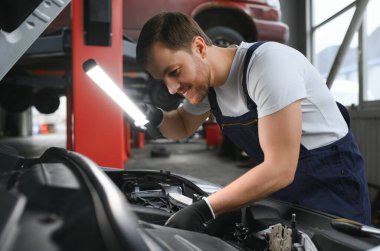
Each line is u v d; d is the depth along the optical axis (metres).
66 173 0.43
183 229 0.63
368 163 3.61
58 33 2.33
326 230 0.66
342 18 4.68
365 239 0.61
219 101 0.92
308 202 0.85
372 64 3.78
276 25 3.35
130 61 2.70
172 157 5.82
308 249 0.58
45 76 3.53
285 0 5.86
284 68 0.69
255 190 0.65
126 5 2.87
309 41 5.61
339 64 3.43
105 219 0.34
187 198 0.93
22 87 3.68
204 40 0.76
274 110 0.67
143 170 1.21
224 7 3.16
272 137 0.67
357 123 3.79
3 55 0.78
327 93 0.85
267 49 0.74
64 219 0.35
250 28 3.35
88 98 2.03
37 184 0.39
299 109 0.69
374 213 2.81
